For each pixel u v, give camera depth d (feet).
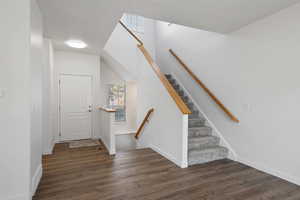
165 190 6.63
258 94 8.45
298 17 6.85
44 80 10.46
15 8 5.36
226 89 10.25
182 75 14.28
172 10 7.30
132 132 20.13
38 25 6.93
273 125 7.86
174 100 9.05
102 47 12.87
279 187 6.92
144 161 9.66
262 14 7.75
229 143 10.27
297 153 7.04
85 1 6.59
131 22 17.10
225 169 8.64
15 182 5.38
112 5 6.89
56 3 6.72
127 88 20.02
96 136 15.48
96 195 6.23
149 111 11.89
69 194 6.28
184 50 13.94
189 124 11.45
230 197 6.23
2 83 5.26
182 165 8.82
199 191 6.59
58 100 14.05
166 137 10.28
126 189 6.66
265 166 8.28
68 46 12.80
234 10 7.36
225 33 10.08
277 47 7.58
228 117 10.26
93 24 8.73
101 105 18.61
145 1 6.61
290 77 7.15
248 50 8.87
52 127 12.55
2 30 5.27
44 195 6.19
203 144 10.39
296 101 6.99
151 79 12.23
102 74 18.65
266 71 8.05
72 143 13.66
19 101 5.41
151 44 18.08
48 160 9.77
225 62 10.27
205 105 11.98
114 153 11.02
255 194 6.43
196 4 6.84
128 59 15.03
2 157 5.26
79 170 8.39
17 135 5.39
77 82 14.74
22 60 5.41
